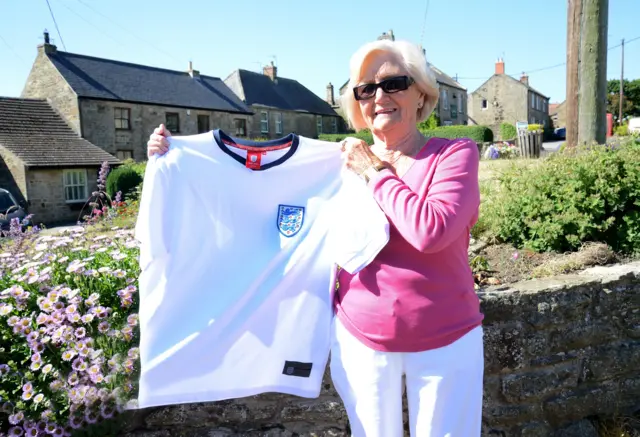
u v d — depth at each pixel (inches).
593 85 232.2
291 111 1720.0
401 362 74.7
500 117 2522.1
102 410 103.7
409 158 78.5
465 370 73.2
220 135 89.8
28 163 887.1
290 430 105.9
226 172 89.0
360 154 78.1
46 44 1128.8
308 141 91.3
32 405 104.5
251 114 1533.0
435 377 72.0
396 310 72.5
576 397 116.6
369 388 74.8
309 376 88.3
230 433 105.7
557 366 114.9
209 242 87.6
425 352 72.4
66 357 104.4
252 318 87.3
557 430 115.7
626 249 144.4
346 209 78.7
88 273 116.3
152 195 84.5
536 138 606.9
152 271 84.7
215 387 87.2
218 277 87.7
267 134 1636.3
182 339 85.5
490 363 108.9
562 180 156.4
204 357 86.3
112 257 131.0
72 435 105.3
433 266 72.7
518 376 111.0
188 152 87.6
